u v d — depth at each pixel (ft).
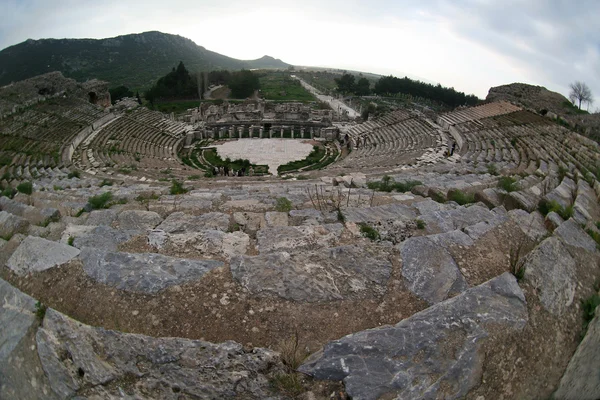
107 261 24.21
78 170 97.35
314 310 22.27
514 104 155.22
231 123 179.11
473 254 27.20
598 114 145.38
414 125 159.02
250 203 43.27
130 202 46.93
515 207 39.34
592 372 22.93
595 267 27.63
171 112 211.82
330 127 179.01
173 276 23.36
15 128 117.39
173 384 18.03
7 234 31.58
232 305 22.12
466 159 105.50
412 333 19.61
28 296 21.39
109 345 18.97
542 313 22.59
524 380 19.94
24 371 18.58
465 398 18.21
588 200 44.55
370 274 24.81
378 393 17.42
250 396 17.70
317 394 17.66
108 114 157.38
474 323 20.43
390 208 37.14
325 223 34.55
